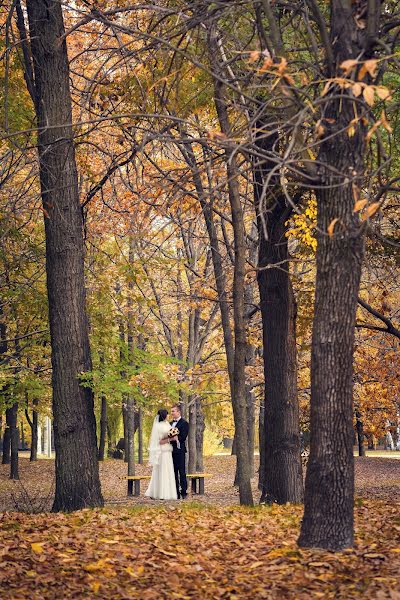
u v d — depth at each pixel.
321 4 13.79
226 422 51.44
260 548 10.20
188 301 32.03
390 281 22.23
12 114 16.58
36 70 16.22
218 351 38.41
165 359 24.33
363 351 27.72
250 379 30.42
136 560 9.33
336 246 9.59
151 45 12.09
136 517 13.06
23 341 27.80
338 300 9.62
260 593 7.84
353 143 9.50
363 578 8.16
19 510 17.50
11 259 22.80
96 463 16.34
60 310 16.30
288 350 18.42
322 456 9.75
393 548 9.72
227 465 47.94
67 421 16.14
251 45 12.75
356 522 12.45
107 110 16.42
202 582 8.44
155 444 22.44
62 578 8.23
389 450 74.25
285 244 17.95
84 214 19.34
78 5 17.48
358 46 9.31
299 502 18.20
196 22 11.18
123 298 22.98
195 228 31.02
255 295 35.09
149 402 27.83
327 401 9.69
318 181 9.57
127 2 16.59
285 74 7.81
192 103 14.61
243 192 23.70
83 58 22.52
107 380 17.03
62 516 12.97
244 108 11.41
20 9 17.14
